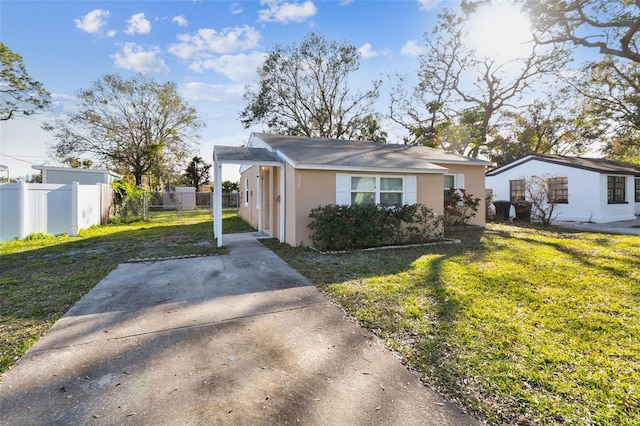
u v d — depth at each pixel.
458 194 11.27
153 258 6.64
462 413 2.08
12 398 2.22
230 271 5.64
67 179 15.35
